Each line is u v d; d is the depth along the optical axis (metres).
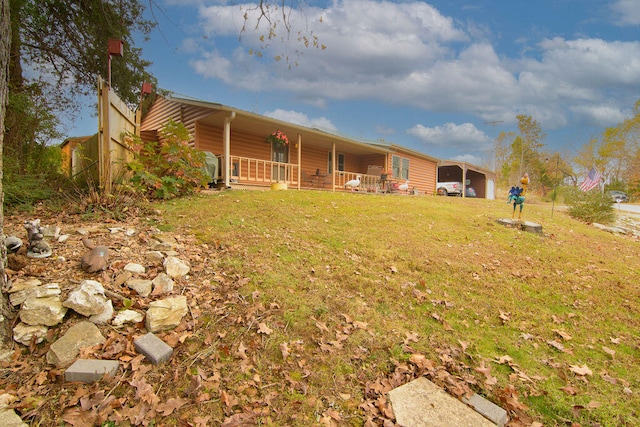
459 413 2.07
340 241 5.05
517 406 2.17
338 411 2.04
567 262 5.19
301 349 2.52
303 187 14.71
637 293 4.09
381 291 3.58
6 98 2.40
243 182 11.73
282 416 1.95
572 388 2.37
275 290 3.23
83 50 8.95
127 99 11.35
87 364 2.07
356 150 16.39
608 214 12.20
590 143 38.78
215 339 2.50
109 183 5.32
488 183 24.88
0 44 2.29
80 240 3.64
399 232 5.88
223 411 1.94
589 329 3.21
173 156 6.93
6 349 2.16
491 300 3.66
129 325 2.52
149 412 1.87
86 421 1.77
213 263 3.65
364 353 2.56
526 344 2.90
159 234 4.25
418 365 2.48
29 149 6.90
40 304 2.33
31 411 1.80
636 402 2.27
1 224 2.37
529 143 42.31
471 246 5.56
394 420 1.99
